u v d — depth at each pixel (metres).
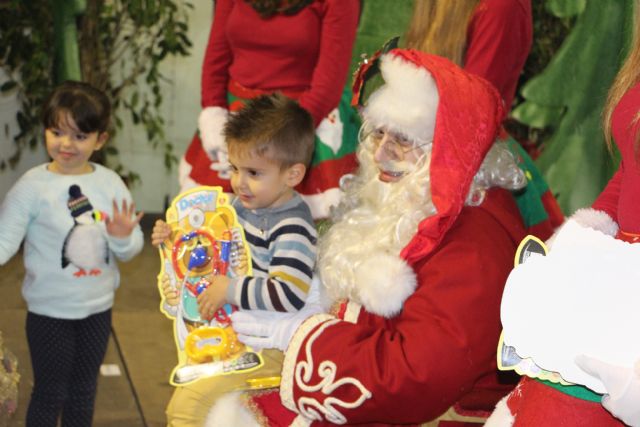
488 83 1.82
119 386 3.07
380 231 1.84
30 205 2.33
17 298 3.75
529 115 3.92
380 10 3.65
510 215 1.82
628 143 1.54
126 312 3.74
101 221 2.39
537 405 1.52
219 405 1.94
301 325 1.82
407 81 1.80
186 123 4.84
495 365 1.72
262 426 1.92
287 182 1.98
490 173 1.83
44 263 2.35
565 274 1.47
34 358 2.40
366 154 1.99
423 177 1.79
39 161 4.56
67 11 4.39
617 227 1.63
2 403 2.13
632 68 1.58
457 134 1.72
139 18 4.56
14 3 4.23
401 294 1.73
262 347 1.88
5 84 4.34
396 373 1.65
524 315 1.48
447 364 1.63
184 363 1.94
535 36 4.02
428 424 1.79
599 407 1.48
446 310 1.66
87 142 2.37
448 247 1.72
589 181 3.79
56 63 4.45
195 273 1.96
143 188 4.87
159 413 2.90
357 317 1.84
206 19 4.72
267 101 2.01
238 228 1.97
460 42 2.37
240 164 1.95
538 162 3.94
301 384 1.76
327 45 2.66
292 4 2.67
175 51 4.62
